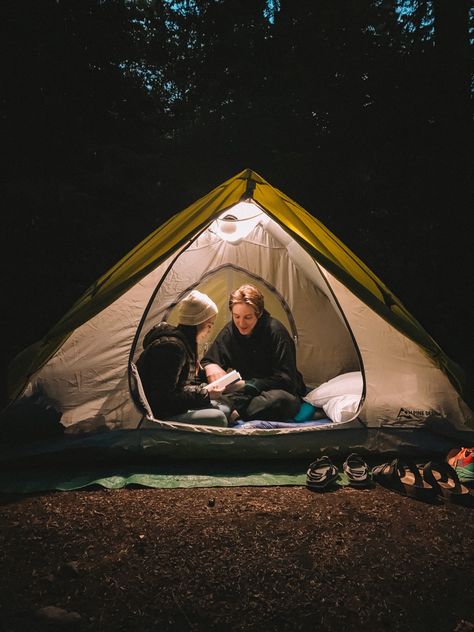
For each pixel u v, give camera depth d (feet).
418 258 26.94
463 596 7.41
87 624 6.80
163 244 11.72
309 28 30.14
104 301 11.39
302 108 31.30
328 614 7.02
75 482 10.65
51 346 11.68
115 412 11.54
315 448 11.59
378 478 10.84
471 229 25.46
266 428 12.37
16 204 22.33
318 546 8.57
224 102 34.68
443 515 9.62
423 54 27.14
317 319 16.43
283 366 13.71
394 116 27.17
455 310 24.89
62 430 11.41
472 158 25.98
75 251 24.21
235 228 15.24
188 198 30.19
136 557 8.20
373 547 8.57
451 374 11.93
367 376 11.85
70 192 22.56
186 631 6.70
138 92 27.09
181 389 12.20
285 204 12.23
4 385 17.85
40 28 23.52
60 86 24.49
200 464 11.58
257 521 9.32
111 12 25.77
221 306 16.79
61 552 8.32
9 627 6.73
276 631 6.72
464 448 11.21
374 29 29.55
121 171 25.41
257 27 31.94
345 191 28.55
